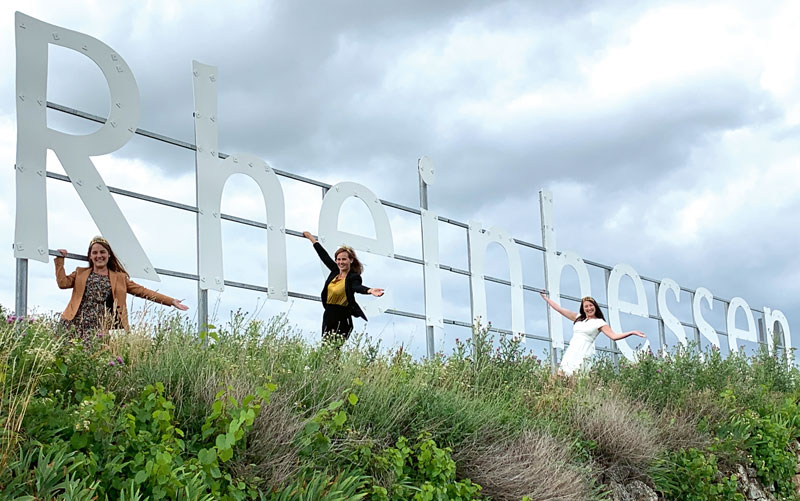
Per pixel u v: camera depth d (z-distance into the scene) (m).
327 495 6.04
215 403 6.11
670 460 10.12
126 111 9.83
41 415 5.46
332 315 10.40
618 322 18.30
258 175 11.23
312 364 8.01
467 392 9.03
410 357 9.57
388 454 6.95
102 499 5.14
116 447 5.43
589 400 10.11
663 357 13.67
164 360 6.95
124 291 8.91
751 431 11.74
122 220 9.52
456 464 7.60
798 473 12.11
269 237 11.23
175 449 5.68
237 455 6.16
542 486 7.76
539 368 11.27
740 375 14.34
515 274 15.77
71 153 9.24
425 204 14.02
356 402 7.19
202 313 10.18
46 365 5.97
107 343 7.45
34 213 8.70
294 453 6.45
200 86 10.70
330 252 12.10
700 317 21.39
